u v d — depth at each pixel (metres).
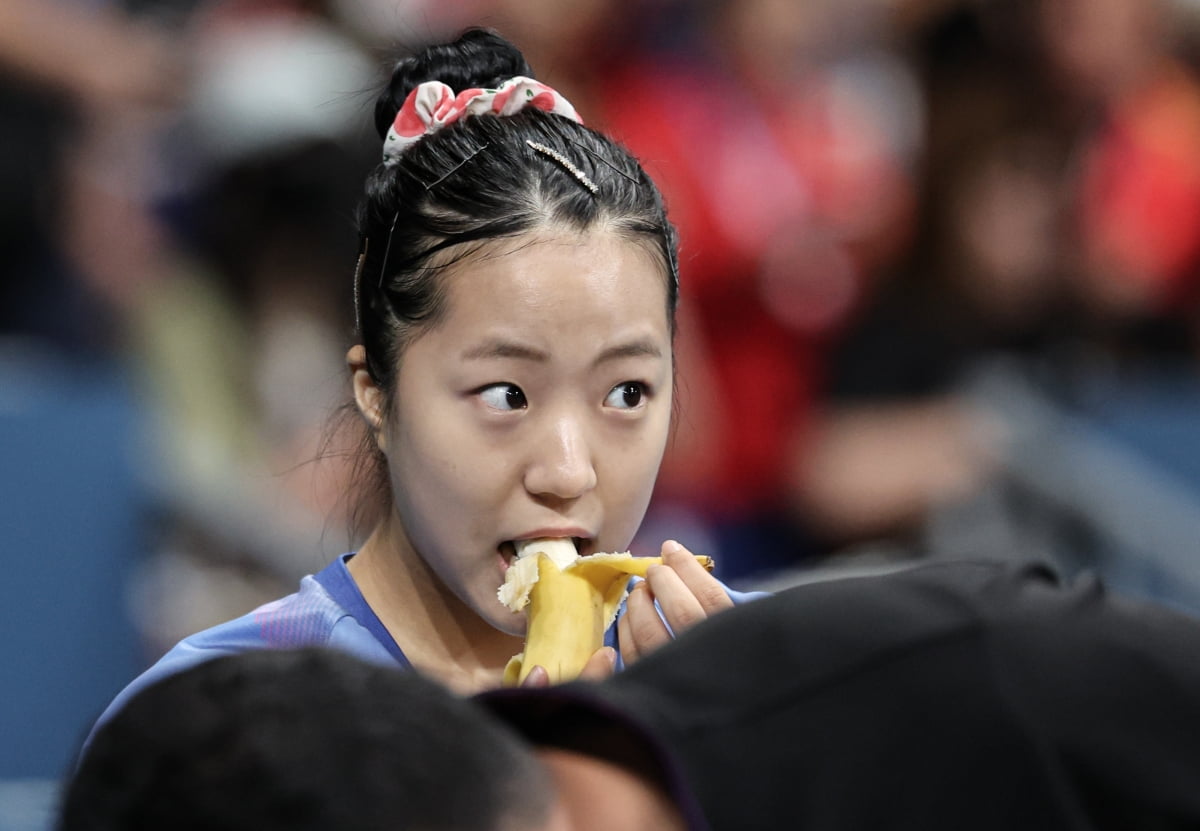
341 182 12.77
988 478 13.51
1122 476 13.48
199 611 12.03
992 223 14.53
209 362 12.88
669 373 6.52
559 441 6.19
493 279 6.16
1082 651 5.16
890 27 17.23
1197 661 5.23
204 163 13.47
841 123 15.61
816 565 13.30
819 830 4.80
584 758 4.78
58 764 11.91
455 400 6.25
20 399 12.08
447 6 14.38
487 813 3.88
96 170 14.16
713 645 5.20
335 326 12.66
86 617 12.00
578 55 14.71
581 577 6.21
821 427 13.98
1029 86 15.11
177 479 12.23
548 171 6.33
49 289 13.76
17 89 13.97
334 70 13.47
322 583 6.96
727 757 4.82
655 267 6.40
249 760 3.86
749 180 14.53
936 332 14.07
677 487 13.42
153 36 14.75
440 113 6.55
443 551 6.40
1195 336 15.52
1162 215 15.47
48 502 12.00
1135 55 15.73
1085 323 15.02
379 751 3.88
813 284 14.46
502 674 6.86
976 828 4.92
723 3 15.12
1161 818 4.98
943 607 5.30
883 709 5.00
